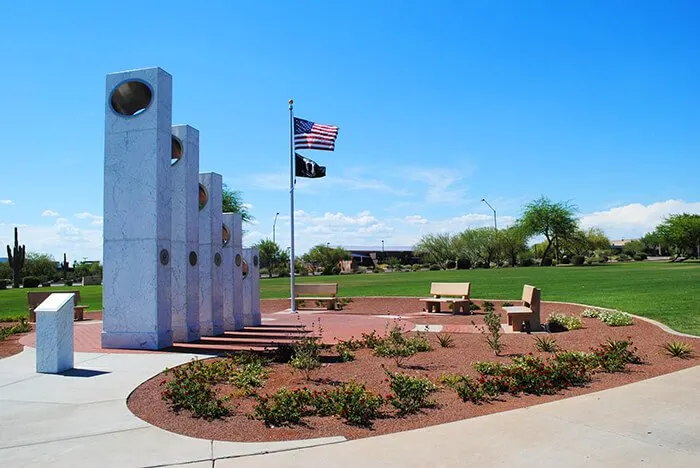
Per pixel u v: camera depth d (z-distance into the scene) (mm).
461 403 6965
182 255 13523
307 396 6875
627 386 7547
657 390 7277
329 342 12555
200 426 6094
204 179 15258
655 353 9844
